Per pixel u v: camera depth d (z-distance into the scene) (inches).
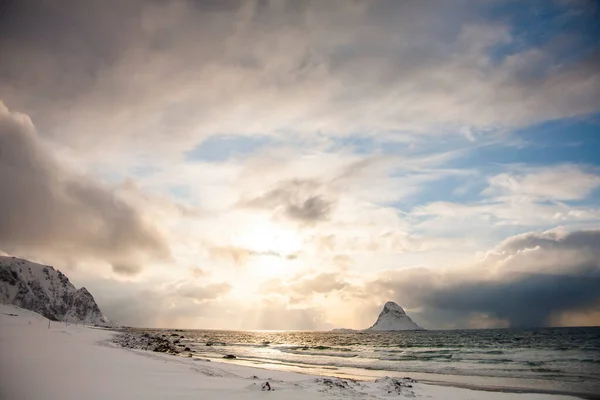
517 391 954.7
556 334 4500.5
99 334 2815.0
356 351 2741.1
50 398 466.0
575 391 945.5
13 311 3531.0
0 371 608.7
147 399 511.2
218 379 762.2
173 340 3902.6
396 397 760.3
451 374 1355.8
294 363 1775.3
